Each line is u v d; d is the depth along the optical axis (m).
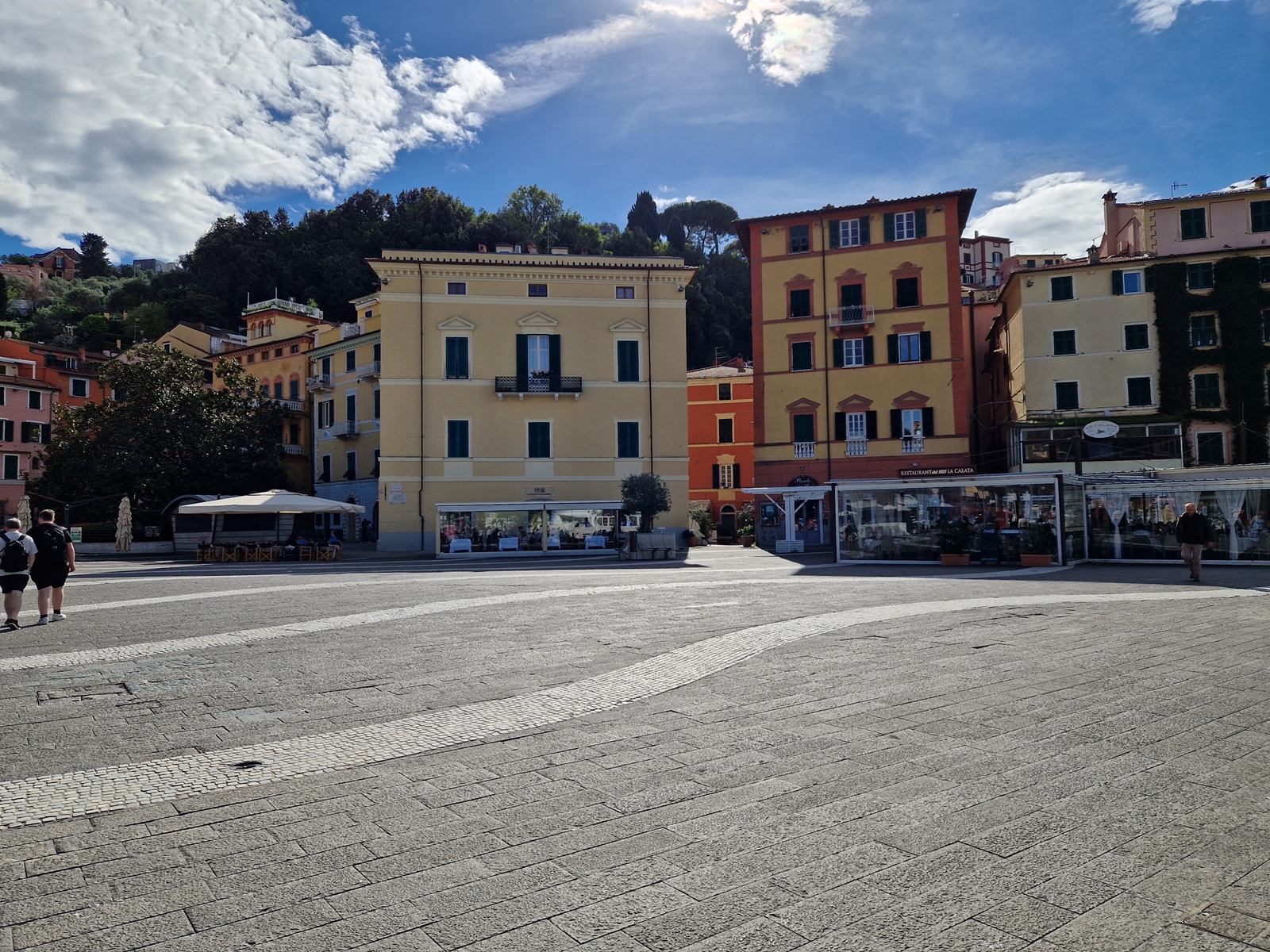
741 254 104.62
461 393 41.09
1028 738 6.12
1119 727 6.38
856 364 45.16
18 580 12.27
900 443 44.16
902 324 44.41
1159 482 23.14
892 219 44.94
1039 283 43.91
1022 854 4.12
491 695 7.79
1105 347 42.72
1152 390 41.94
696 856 4.17
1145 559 23.20
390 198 99.06
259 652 10.05
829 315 45.41
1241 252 41.12
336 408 55.81
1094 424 37.72
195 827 4.68
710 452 62.31
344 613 13.53
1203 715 6.68
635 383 42.16
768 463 46.16
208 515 42.03
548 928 3.49
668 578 20.55
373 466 52.25
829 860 4.10
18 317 98.88
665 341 42.53
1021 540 23.50
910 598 14.90
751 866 4.05
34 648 10.48
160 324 87.06
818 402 45.50
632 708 7.20
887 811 4.73
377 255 89.75
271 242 93.25
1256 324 40.75
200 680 8.55
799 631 11.05
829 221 45.94
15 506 62.06
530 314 41.72
